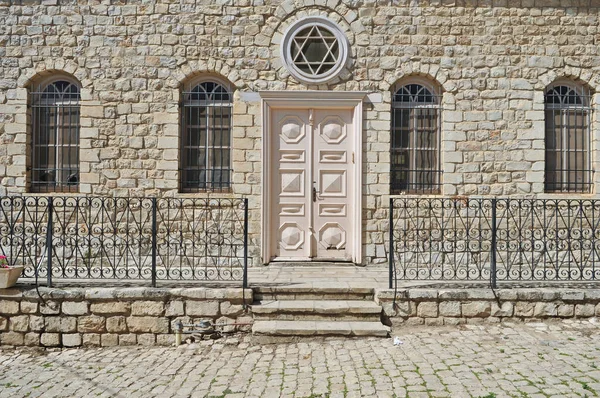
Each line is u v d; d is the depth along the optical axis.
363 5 7.37
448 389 3.79
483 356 4.52
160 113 7.32
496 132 7.36
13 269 5.40
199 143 7.50
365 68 7.36
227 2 7.36
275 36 7.36
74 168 7.47
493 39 7.38
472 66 7.37
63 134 7.48
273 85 7.36
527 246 7.24
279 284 5.80
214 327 5.33
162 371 4.47
